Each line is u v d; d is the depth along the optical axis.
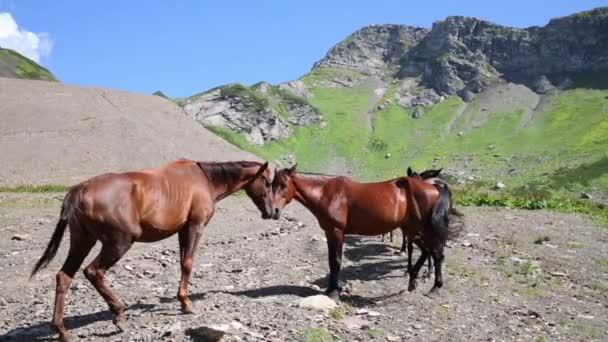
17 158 40.81
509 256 12.72
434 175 11.36
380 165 133.88
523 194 25.45
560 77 172.12
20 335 7.07
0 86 60.09
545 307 9.01
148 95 66.75
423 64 198.38
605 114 139.00
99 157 43.84
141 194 6.99
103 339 6.61
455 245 13.91
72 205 6.67
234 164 8.39
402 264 11.65
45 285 9.91
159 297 8.84
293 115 160.25
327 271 10.98
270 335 6.70
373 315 8.06
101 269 6.73
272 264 11.48
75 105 56.59
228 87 155.12
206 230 16.39
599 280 10.92
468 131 149.12
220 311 7.61
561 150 122.81
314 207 8.94
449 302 8.97
